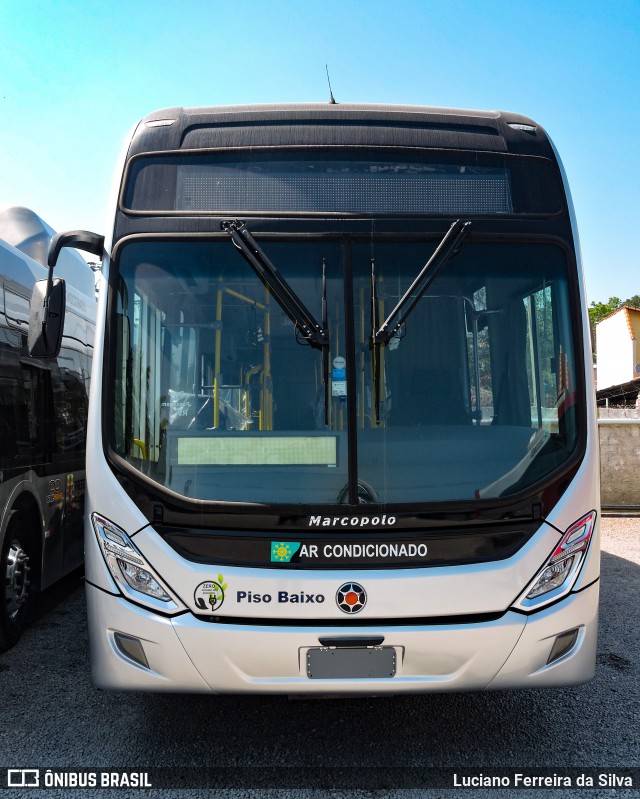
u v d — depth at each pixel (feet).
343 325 12.25
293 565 11.35
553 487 11.91
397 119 13.29
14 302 18.39
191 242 12.52
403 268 12.50
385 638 11.21
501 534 11.62
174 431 11.94
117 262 12.48
